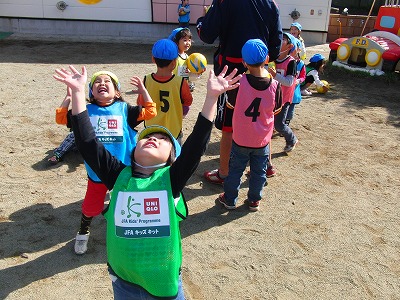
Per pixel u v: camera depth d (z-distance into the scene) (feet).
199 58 21.15
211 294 10.80
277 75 16.01
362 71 32.55
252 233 13.26
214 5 14.25
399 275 11.69
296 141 19.02
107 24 44.91
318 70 27.84
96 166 7.53
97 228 13.21
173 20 44.70
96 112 11.10
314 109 25.18
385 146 20.13
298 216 14.26
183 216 7.63
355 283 11.34
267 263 11.98
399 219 14.29
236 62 14.37
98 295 10.63
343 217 14.29
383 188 16.29
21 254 11.94
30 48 38.55
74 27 44.86
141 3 44.21
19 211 13.85
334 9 50.88
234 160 13.62
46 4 43.96
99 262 11.80
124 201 7.13
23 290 10.69
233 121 13.14
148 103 11.56
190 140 7.29
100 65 33.50
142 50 39.81
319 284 11.26
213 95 7.26
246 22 13.96
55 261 11.75
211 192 15.55
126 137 11.35
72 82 7.48
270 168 16.62
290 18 44.27
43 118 21.45
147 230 7.09
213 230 13.35
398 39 33.22
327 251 12.57
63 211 13.99
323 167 17.80
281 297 10.78
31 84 27.22
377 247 12.82
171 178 7.32
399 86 30.63
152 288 7.22
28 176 15.98
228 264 11.89
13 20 44.39
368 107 25.86
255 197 14.10
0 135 19.24
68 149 17.10
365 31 46.47
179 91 13.84
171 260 7.17
